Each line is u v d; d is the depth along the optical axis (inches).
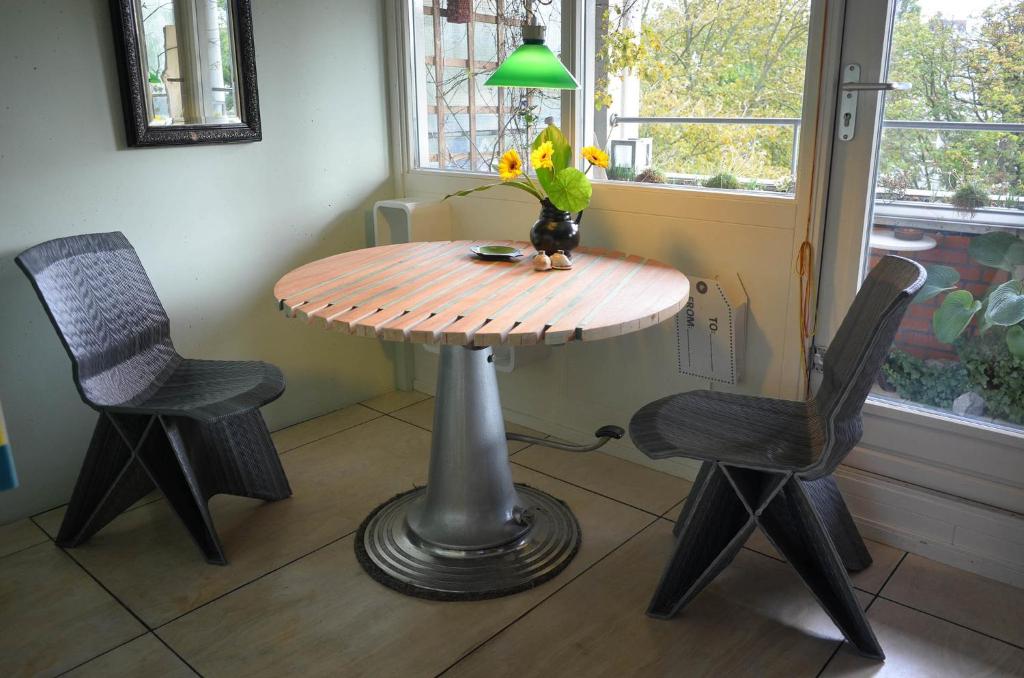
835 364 70.8
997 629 71.6
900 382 85.1
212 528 82.3
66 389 95.0
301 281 82.4
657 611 73.4
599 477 100.9
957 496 81.5
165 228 99.4
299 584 79.1
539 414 115.3
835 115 81.7
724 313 89.6
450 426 82.8
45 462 94.6
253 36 102.3
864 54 78.6
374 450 109.4
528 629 72.1
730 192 89.7
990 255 77.2
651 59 94.3
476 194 114.1
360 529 88.1
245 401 81.7
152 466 81.7
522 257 93.1
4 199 86.0
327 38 111.4
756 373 92.7
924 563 81.9
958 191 77.7
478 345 64.3
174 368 93.1
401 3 115.3
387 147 122.7
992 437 78.5
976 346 79.5
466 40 110.3
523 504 92.4
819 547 67.0
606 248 102.0
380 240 119.3
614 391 105.3
